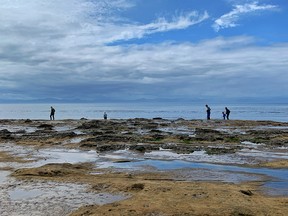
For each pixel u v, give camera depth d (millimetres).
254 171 21984
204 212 12992
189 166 23719
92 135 39656
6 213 13680
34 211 13891
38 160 26234
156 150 30547
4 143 36281
